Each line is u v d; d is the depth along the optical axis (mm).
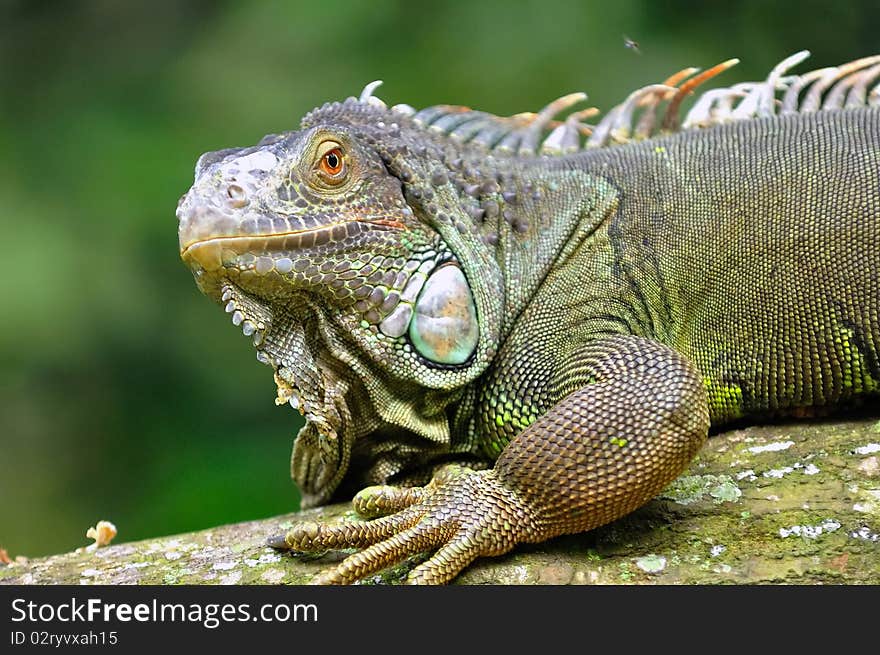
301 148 5414
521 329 5977
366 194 5551
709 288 6152
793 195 6191
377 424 5855
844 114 6582
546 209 6227
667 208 6270
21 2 15195
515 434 5922
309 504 6539
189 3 15172
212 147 14062
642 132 6879
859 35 13328
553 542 5348
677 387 5227
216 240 5207
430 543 4969
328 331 5547
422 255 5676
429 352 5652
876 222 6051
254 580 5285
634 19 13789
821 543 5148
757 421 6289
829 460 5641
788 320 6055
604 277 6078
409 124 6305
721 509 5402
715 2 13633
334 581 4824
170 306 13727
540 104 13656
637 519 5395
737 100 7949
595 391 5242
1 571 5684
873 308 5973
